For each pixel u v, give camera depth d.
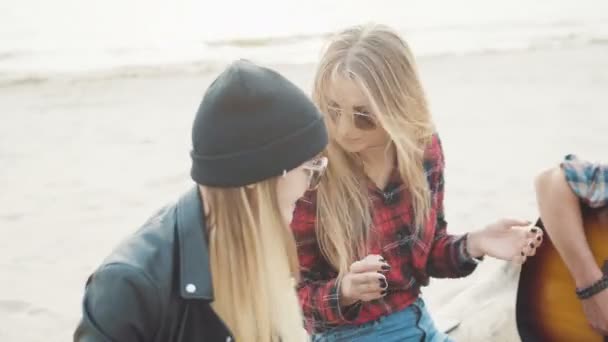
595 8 22.69
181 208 1.97
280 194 1.92
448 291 5.12
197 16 22.23
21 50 17.75
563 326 2.87
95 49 18.03
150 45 18.52
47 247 7.48
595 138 10.57
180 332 1.92
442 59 17.12
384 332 2.66
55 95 13.95
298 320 2.02
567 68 15.53
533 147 10.23
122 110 12.84
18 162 10.16
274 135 1.85
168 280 1.89
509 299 3.54
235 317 1.95
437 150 2.73
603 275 2.72
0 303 6.25
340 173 2.58
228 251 1.91
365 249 2.62
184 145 10.84
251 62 1.94
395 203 2.64
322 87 2.50
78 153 10.54
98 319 1.83
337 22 21.98
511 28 20.86
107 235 7.77
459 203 8.15
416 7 24.31
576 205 2.71
